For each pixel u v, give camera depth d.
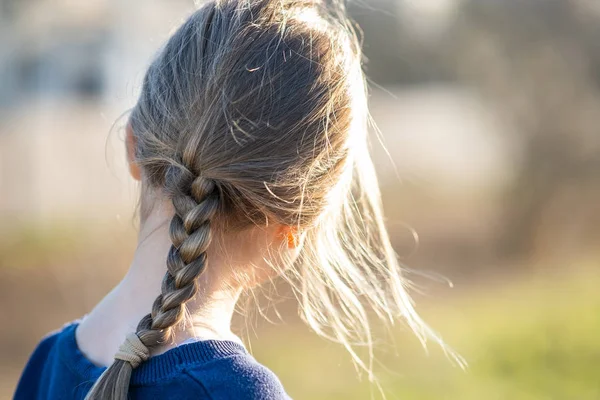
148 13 12.94
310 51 1.26
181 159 1.23
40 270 7.39
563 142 9.63
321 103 1.25
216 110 1.20
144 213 1.31
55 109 12.12
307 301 1.62
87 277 7.39
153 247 1.28
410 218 10.13
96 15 12.86
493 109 10.01
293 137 1.23
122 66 13.06
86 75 13.00
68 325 1.47
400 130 14.21
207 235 1.18
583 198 9.71
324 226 1.47
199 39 1.27
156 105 1.28
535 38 9.59
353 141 1.34
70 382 1.30
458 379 5.00
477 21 9.81
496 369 5.18
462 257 9.09
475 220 9.99
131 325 1.26
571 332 5.97
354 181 1.73
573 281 8.06
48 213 8.65
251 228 1.28
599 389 4.81
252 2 1.31
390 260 1.70
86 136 10.38
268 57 1.23
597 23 9.48
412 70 11.76
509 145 9.92
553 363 5.29
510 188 9.80
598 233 9.69
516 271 8.80
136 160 1.32
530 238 9.54
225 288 1.27
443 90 16.91
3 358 5.56
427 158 12.06
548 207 9.63
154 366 1.16
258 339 5.88
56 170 9.63
